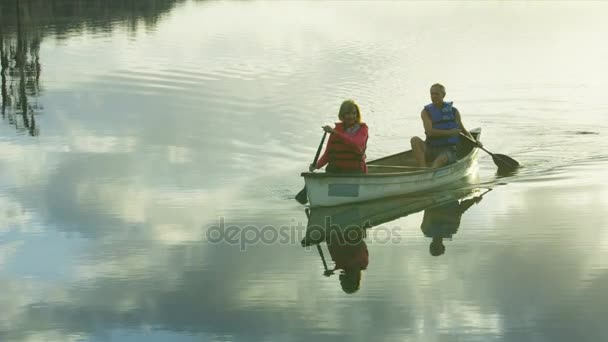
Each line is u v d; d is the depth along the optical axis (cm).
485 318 1736
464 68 5209
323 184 2516
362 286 1931
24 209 2558
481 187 2805
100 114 3959
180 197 2672
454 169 2869
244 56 5612
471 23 7688
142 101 4219
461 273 2002
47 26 7312
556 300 1820
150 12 8638
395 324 1717
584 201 2586
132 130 3619
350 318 1752
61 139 3488
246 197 2670
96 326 1725
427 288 1911
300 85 4588
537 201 2608
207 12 8719
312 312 1788
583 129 3659
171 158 3161
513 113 4009
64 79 4859
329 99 4212
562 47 6091
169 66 5234
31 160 3153
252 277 1998
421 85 4631
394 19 8056
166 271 2039
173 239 2281
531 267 2030
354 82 4688
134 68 5172
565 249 2156
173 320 1753
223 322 1738
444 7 9294
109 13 8462
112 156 3195
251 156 3172
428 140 2909
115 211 2531
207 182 2842
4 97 4416
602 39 6450
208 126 3659
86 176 2925
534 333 1658
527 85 4675
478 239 2261
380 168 2897
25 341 1661
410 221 2439
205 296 1878
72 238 2294
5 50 5978
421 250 2183
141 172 2966
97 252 2177
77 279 1992
